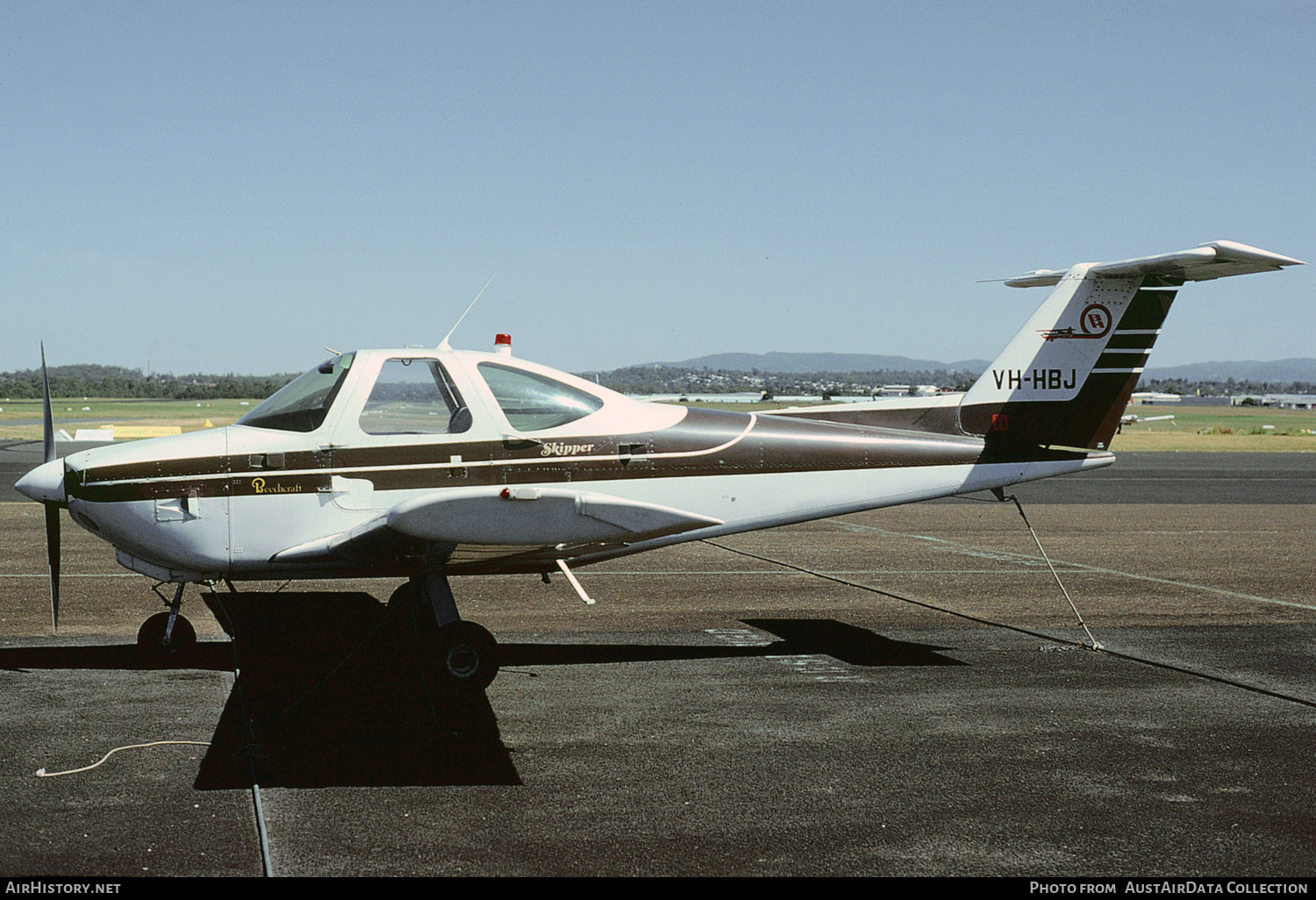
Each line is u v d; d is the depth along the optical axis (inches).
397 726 192.9
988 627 290.7
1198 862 136.6
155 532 219.5
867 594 342.0
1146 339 271.1
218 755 174.9
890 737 189.6
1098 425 271.0
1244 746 185.9
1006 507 658.8
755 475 250.7
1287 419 3533.5
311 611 295.1
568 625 288.4
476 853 137.3
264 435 224.7
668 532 207.3
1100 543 481.1
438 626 213.0
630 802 156.4
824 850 139.5
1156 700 215.9
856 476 256.7
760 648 262.1
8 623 279.7
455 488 231.0
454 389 232.8
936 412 266.8
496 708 206.1
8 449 1131.9
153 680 221.6
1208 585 364.8
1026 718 201.9
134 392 5017.2
